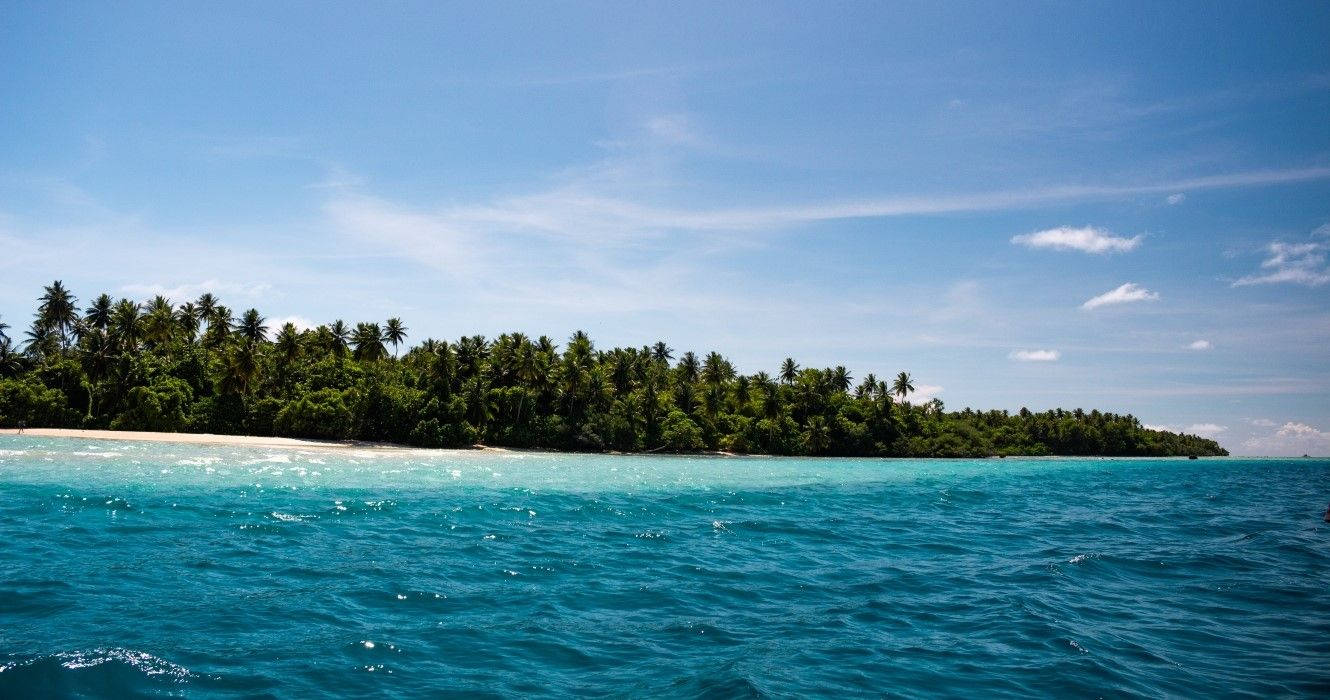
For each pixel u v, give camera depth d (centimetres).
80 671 752
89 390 7550
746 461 8912
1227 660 911
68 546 1461
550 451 9162
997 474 6869
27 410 7231
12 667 747
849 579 1402
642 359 12050
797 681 805
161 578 1214
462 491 3123
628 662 867
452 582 1274
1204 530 2338
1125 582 1412
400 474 4028
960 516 2705
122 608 1015
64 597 1059
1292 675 853
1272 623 1098
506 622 1028
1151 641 994
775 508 2833
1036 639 991
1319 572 1534
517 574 1361
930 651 934
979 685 807
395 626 989
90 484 2684
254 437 7512
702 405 11131
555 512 2420
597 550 1666
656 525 2159
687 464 7262
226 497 2472
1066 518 2689
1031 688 798
